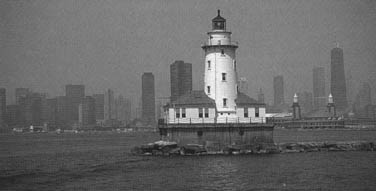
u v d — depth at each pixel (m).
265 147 106.75
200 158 98.75
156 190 67.50
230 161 94.00
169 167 88.19
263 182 72.06
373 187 68.00
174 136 105.25
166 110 112.19
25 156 133.62
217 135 104.19
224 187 68.62
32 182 76.19
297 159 97.62
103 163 101.19
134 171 85.44
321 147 118.12
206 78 110.50
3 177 82.38
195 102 107.06
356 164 90.69
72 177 81.00
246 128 105.00
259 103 109.44
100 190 68.31
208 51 110.00
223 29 110.06
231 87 109.00
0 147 191.00
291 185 69.69
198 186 69.69
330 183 71.06
